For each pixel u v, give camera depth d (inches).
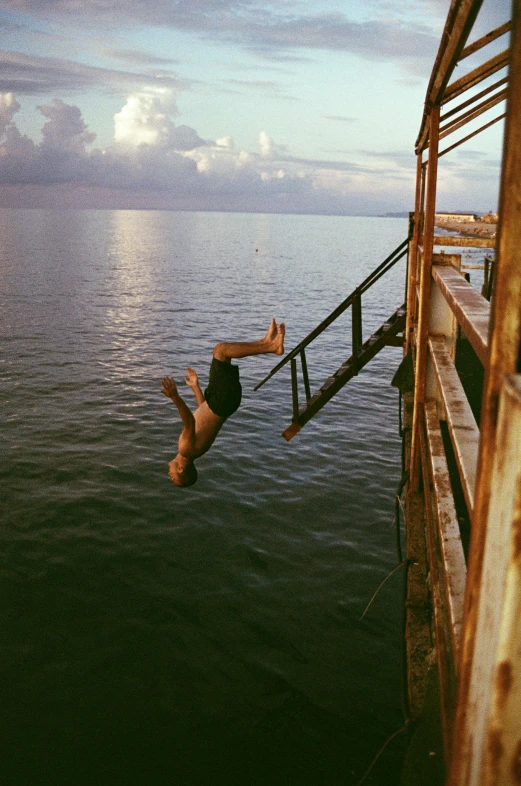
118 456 587.8
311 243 5772.6
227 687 300.5
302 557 416.8
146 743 267.6
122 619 348.2
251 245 5177.2
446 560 141.9
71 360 1003.9
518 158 39.9
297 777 251.9
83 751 262.8
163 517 466.6
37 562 402.0
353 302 363.3
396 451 622.5
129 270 2669.8
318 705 289.7
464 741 45.9
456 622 120.0
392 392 862.5
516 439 36.0
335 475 554.6
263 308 1674.5
